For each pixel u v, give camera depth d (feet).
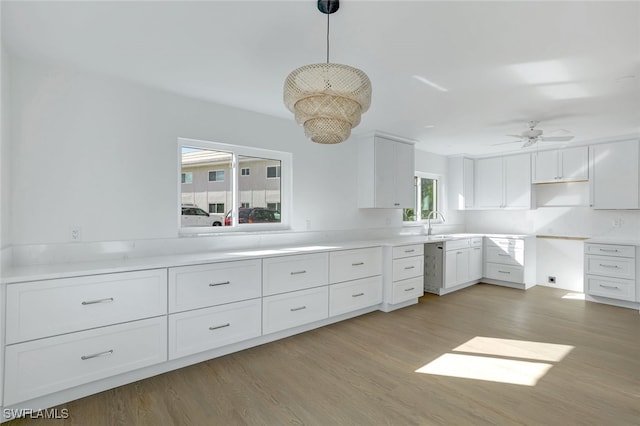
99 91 8.82
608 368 8.50
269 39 6.93
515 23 6.26
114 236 9.02
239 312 9.34
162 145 9.86
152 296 7.90
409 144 15.97
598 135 14.92
